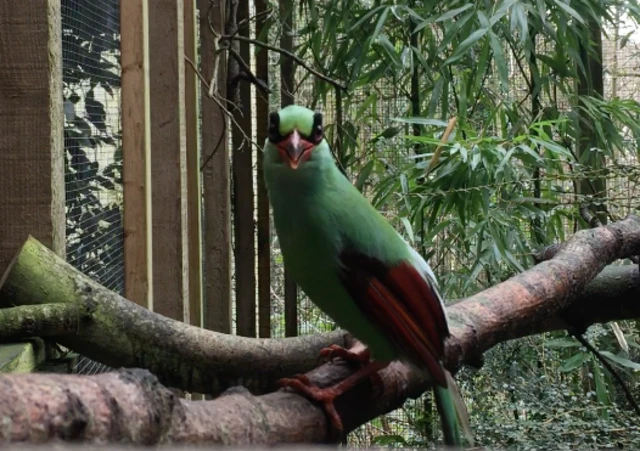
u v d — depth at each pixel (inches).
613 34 260.7
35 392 50.2
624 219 153.5
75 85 135.3
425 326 97.9
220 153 235.9
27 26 107.0
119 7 150.9
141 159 150.6
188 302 181.8
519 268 184.1
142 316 110.3
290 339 119.6
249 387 115.9
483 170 186.4
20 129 107.9
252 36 281.7
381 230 99.5
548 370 215.3
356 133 247.3
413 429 225.9
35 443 48.7
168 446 59.5
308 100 275.9
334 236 97.0
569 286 130.0
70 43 132.8
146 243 151.6
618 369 209.6
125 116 150.0
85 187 139.9
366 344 98.0
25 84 107.5
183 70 176.7
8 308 104.3
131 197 150.8
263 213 260.7
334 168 99.7
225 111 209.6
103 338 107.9
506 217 185.8
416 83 226.5
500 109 222.8
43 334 103.7
